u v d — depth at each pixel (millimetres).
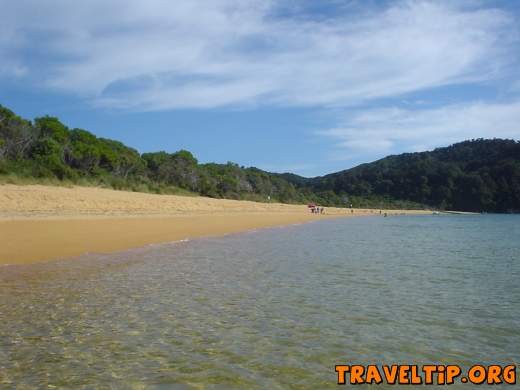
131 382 5289
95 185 47062
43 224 20672
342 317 8156
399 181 160500
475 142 188625
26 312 8031
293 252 17781
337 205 128125
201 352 6273
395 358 6246
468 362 6168
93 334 6930
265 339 6867
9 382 5219
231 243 20812
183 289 10211
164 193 59281
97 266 12969
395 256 17297
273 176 121625
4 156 40344
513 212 131000
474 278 12516
